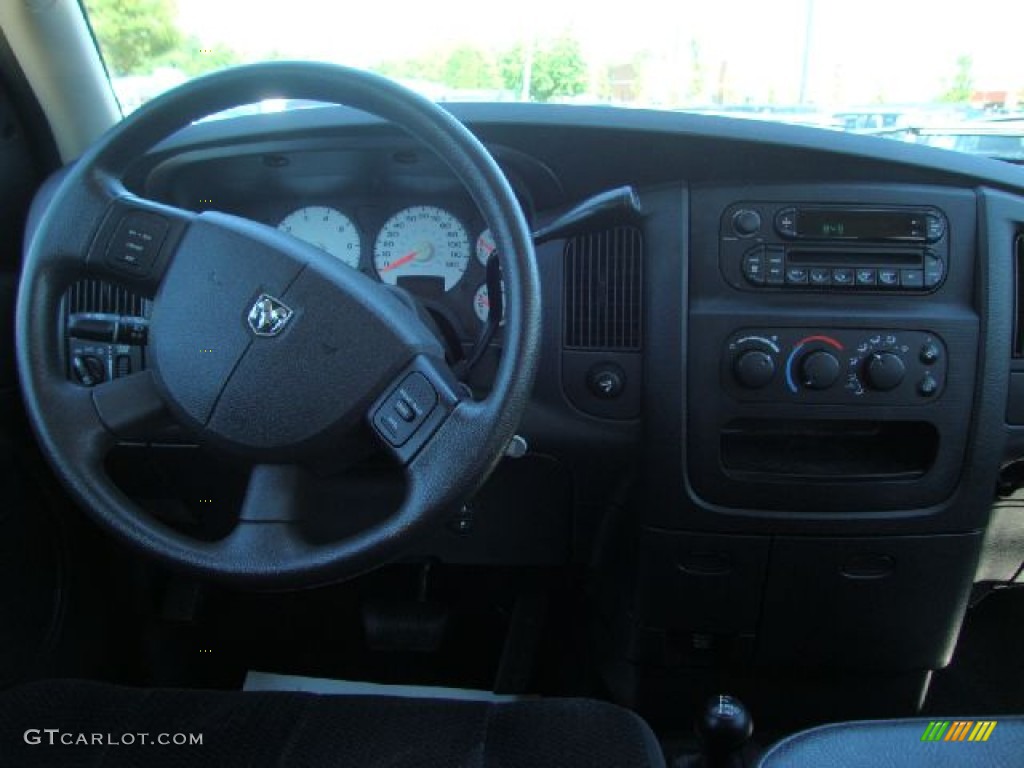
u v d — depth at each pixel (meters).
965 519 1.36
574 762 0.99
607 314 1.33
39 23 1.37
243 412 0.94
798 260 1.29
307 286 0.93
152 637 1.74
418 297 1.42
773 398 1.30
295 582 0.91
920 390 1.29
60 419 0.96
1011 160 1.47
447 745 1.01
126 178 1.33
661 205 1.30
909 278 1.28
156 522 0.96
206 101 0.96
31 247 0.97
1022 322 1.31
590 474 1.41
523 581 1.77
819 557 1.38
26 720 1.04
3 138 1.38
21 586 1.36
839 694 1.57
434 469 0.89
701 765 1.30
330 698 1.11
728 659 1.50
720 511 1.35
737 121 1.25
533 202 1.39
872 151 1.25
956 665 1.81
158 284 0.98
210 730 1.03
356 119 1.25
